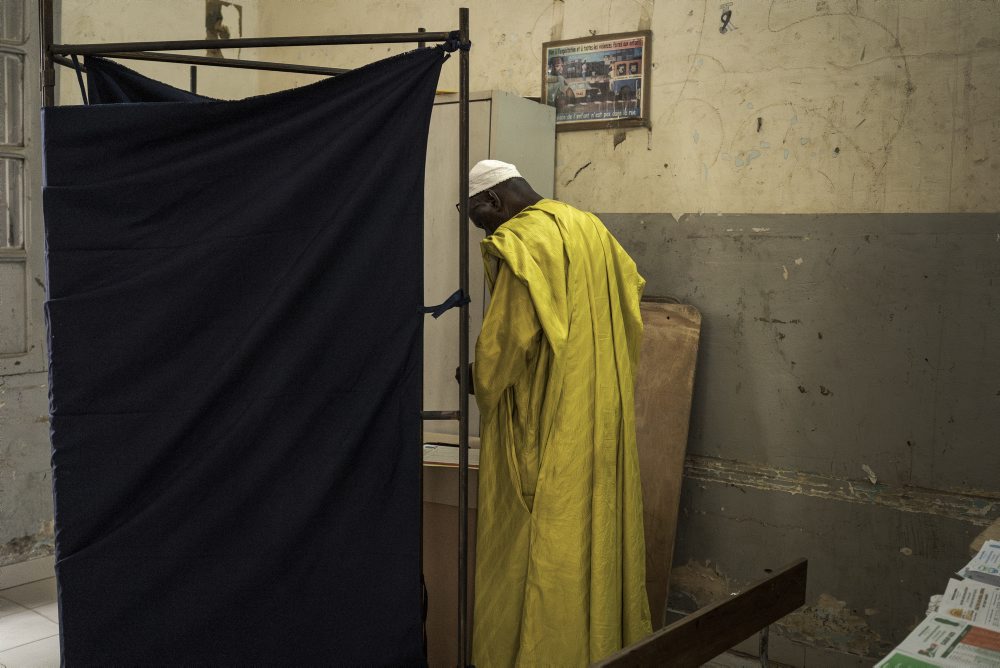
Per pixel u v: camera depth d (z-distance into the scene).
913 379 2.74
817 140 2.86
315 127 2.08
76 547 2.10
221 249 2.07
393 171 2.09
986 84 2.59
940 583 2.72
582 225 2.48
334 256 2.08
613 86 3.21
